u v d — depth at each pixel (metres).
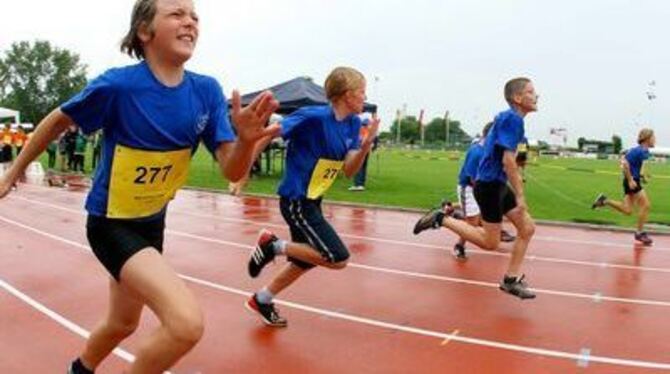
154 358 2.63
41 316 5.30
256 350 4.62
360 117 5.14
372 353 4.65
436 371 4.34
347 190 17.25
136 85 2.76
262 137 2.62
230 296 6.10
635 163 10.00
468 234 6.47
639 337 5.23
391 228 10.76
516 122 5.89
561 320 5.65
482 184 6.17
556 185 21.55
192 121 2.89
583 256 8.76
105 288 6.20
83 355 3.39
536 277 7.36
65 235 9.28
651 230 11.10
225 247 8.65
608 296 6.57
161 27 2.73
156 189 2.94
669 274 7.71
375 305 5.92
